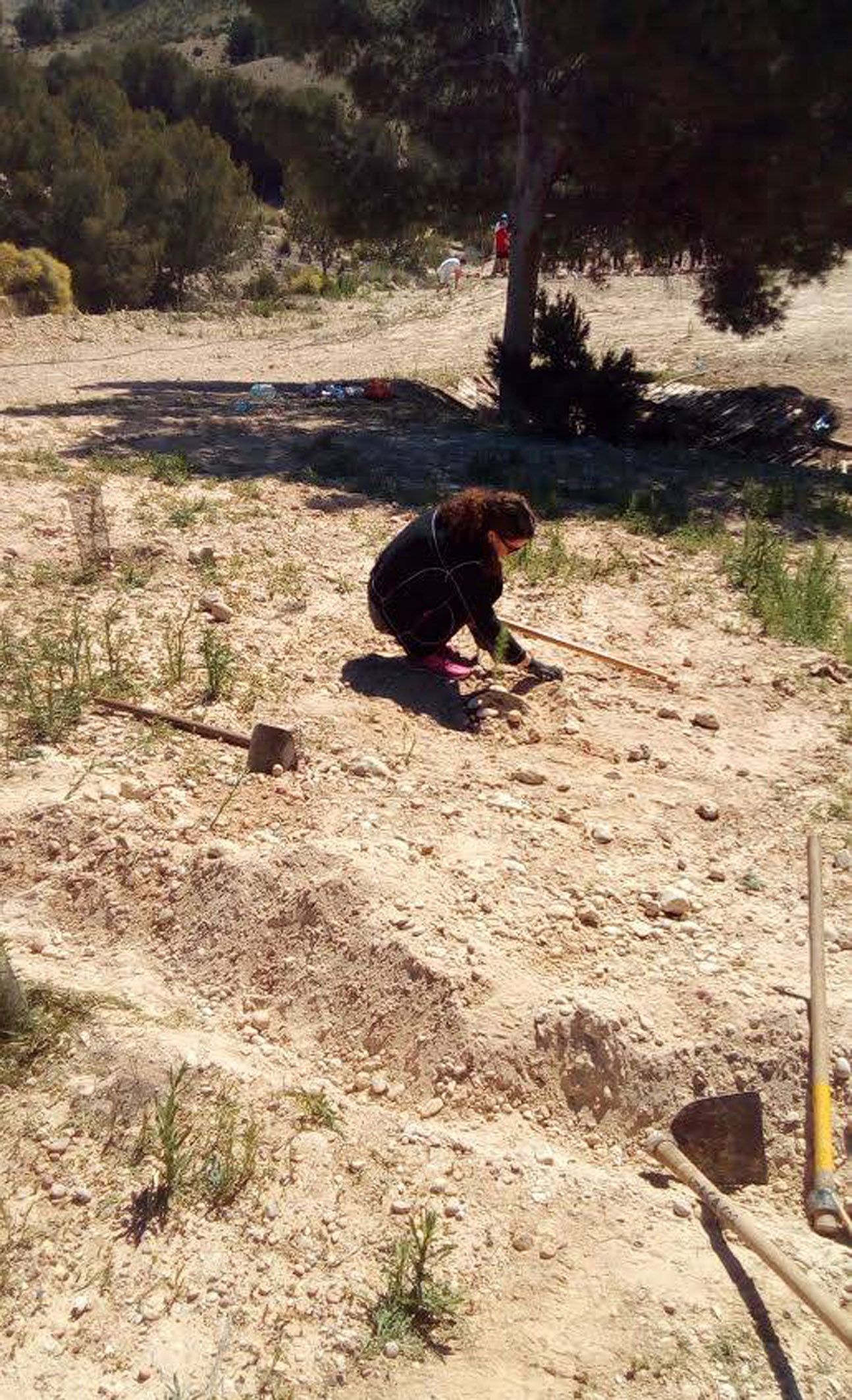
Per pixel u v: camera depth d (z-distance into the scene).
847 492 14.95
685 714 7.54
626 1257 4.09
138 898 5.44
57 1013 4.73
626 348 27.00
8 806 5.76
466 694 7.39
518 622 8.79
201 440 14.58
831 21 15.17
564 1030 4.83
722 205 18.25
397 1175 4.30
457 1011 4.83
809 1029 4.98
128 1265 3.88
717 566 10.54
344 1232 4.07
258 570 9.17
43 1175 4.14
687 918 5.60
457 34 20.02
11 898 5.45
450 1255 4.03
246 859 5.47
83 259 36.78
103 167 37.31
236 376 23.36
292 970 5.12
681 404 22.12
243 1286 3.86
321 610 8.52
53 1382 3.53
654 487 14.12
